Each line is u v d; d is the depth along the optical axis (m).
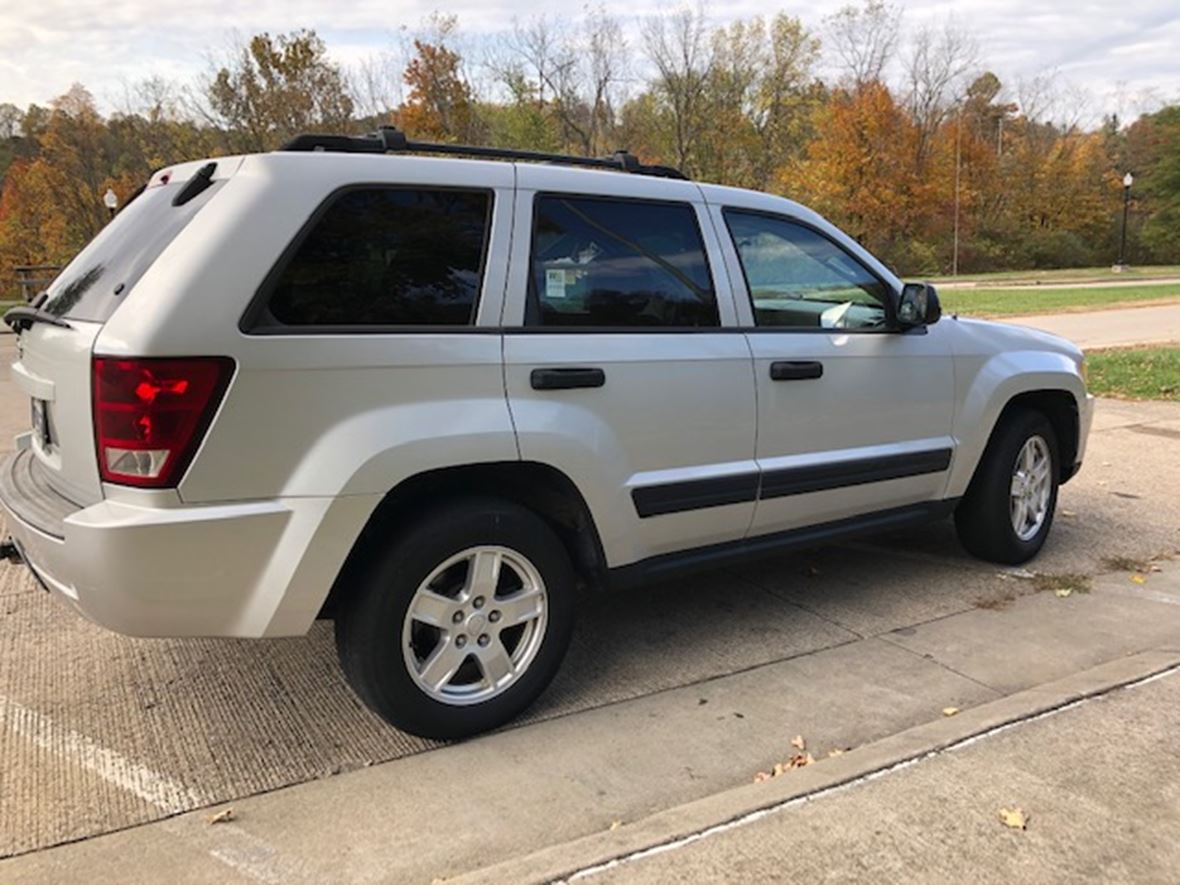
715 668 3.74
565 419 3.21
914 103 51.75
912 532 5.64
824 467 3.98
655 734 3.20
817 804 2.58
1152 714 3.08
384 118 43.03
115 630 2.73
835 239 4.18
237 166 2.88
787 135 51.78
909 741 2.92
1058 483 5.17
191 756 3.07
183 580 2.66
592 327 3.35
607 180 3.49
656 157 50.06
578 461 3.23
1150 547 5.30
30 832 2.64
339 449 2.79
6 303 34.81
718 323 3.71
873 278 4.27
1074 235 55.84
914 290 4.15
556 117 47.34
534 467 3.19
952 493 4.61
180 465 2.61
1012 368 4.71
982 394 4.59
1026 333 5.05
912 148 49.50
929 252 49.41
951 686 3.54
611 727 3.26
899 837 2.43
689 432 3.55
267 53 38.53
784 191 49.81
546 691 3.55
